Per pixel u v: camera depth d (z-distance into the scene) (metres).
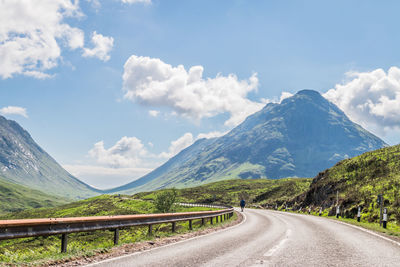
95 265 7.17
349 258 8.20
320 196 45.31
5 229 6.74
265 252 9.02
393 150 41.69
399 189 27.44
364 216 26.33
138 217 11.81
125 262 7.53
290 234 14.36
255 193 118.12
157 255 8.54
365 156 45.53
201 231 16.17
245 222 23.38
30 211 135.12
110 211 92.00
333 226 19.38
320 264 7.35
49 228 7.85
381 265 7.37
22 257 7.61
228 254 8.67
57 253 8.27
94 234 29.12
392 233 15.12
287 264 7.29
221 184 162.12
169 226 35.16
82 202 141.12
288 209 56.75
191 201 115.25
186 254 8.70
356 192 33.81
